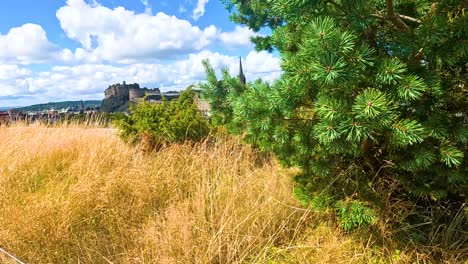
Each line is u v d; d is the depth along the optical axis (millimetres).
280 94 2219
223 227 2998
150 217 3477
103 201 3504
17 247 2951
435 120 2131
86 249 2979
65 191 3910
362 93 1951
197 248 2850
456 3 1953
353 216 2592
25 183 4203
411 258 2686
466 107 2336
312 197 2896
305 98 2258
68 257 2973
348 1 1873
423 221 2939
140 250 2975
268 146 2951
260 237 3037
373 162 2764
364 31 2131
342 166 2889
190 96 5645
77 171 4328
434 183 2525
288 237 3125
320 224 3135
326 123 1949
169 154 4750
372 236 2830
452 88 2348
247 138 3203
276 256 2902
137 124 5289
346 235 2947
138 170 4141
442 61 2090
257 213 3250
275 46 2848
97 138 5586
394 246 2742
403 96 1883
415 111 2209
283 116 2387
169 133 5180
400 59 2064
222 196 3643
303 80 2014
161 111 5355
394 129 1996
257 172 4371
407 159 2346
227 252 2857
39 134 5992
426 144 2219
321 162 2691
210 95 3457
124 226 3314
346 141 2037
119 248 3080
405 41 1967
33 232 3041
